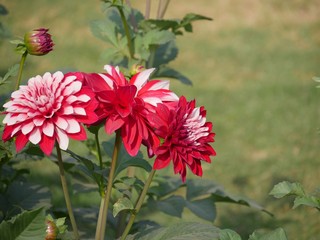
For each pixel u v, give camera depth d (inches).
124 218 121.2
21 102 76.4
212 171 248.8
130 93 77.2
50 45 93.9
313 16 415.8
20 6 413.1
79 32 382.6
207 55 360.2
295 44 379.9
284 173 250.1
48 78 78.6
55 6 413.1
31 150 102.4
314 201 87.4
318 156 262.2
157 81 84.0
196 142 78.8
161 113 77.3
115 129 77.1
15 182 120.9
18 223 77.4
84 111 76.7
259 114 295.0
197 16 134.0
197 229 90.9
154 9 421.4
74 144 249.8
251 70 343.6
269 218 219.3
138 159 100.0
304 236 208.4
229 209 225.0
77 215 125.6
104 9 132.2
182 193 233.5
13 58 345.1
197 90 317.7
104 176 96.2
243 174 248.5
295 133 279.4
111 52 133.6
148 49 130.6
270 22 406.3
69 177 229.5
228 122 287.6
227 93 315.6
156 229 95.3
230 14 411.5
